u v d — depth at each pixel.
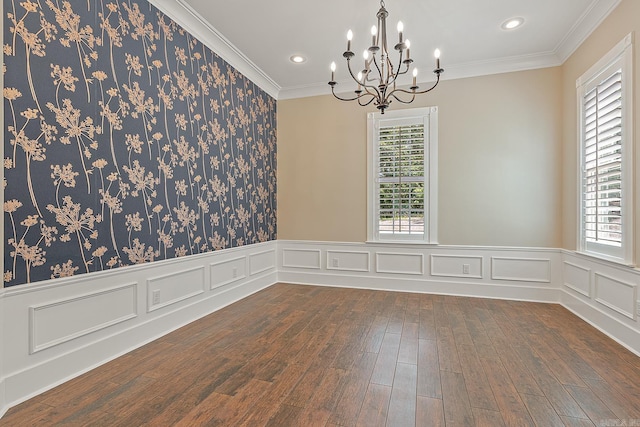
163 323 2.81
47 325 1.95
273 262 4.79
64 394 1.88
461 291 4.09
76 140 2.10
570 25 3.11
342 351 2.48
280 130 4.88
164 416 1.69
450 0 2.74
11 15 1.76
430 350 2.50
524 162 3.86
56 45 1.98
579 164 3.27
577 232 3.33
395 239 4.36
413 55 3.72
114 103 2.35
